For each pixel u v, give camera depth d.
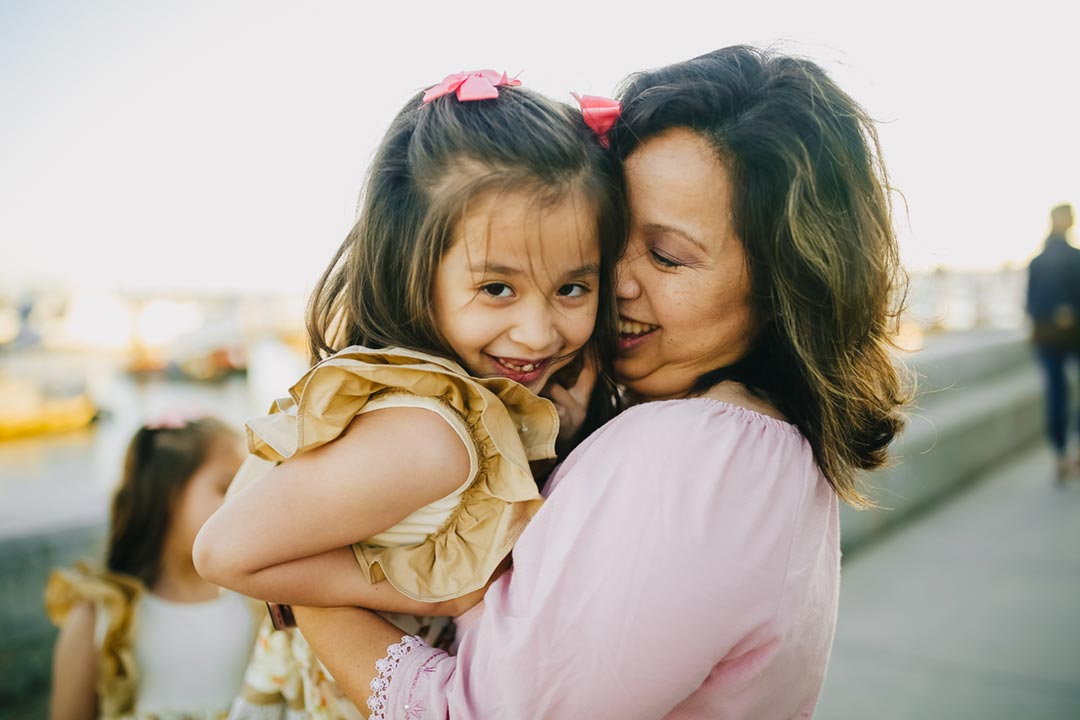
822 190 1.04
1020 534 4.96
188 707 2.11
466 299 1.07
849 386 1.12
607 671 0.91
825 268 1.04
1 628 3.12
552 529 1.00
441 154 1.06
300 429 0.98
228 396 12.30
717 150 1.04
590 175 1.06
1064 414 6.30
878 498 5.00
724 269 1.07
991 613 3.78
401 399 1.01
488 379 1.06
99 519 3.43
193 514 2.16
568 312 1.10
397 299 1.13
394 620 1.14
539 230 1.03
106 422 10.57
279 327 15.95
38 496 6.30
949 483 6.10
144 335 13.76
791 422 1.15
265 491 0.99
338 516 0.97
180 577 2.18
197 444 2.23
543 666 0.92
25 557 3.19
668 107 1.06
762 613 0.95
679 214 1.06
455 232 1.04
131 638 2.12
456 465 1.00
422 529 1.09
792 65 1.09
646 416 1.06
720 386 1.17
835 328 1.08
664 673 0.91
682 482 0.96
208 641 2.15
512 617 0.97
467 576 1.07
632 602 0.91
